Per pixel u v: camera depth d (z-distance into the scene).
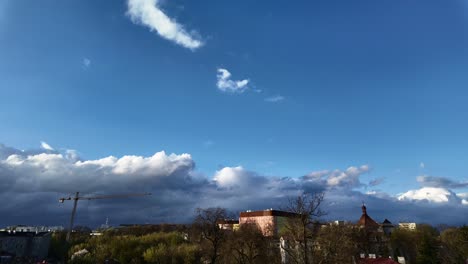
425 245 127.31
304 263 74.00
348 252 80.38
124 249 164.25
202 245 118.25
